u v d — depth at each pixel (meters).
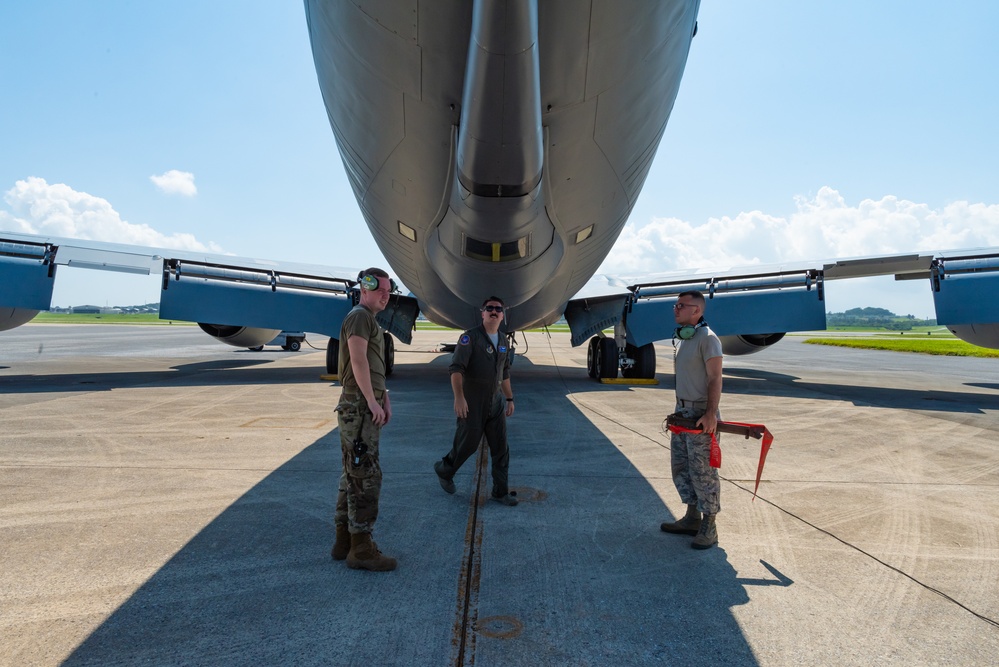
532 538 3.15
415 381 11.00
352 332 2.69
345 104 4.49
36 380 10.35
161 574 2.64
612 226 5.77
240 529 3.21
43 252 8.77
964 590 2.59
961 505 3.82
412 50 3.60
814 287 9.20
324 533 3.17
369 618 2.26
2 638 2.09
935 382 12.74
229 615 2.28
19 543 2.97
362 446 2.67
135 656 1.98
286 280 9.94
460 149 3.87
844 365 18.30
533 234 4.90
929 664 2.01
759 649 2.09
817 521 3.49
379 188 5.25
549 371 13.94
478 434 3.65
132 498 3.72
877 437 6.09
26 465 4.52
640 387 10.42
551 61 3.57
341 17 3.69
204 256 9.64
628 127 4.41
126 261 9.05
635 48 3.71
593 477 4.39
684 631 2.21
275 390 9.25
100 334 34.47
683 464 3.26
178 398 8.26
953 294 8.53
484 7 2.84
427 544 3.04
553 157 4.31
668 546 3.07
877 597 2.52
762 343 11.69
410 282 7.88
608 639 2.14
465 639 2.12
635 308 10.37
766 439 2.97
